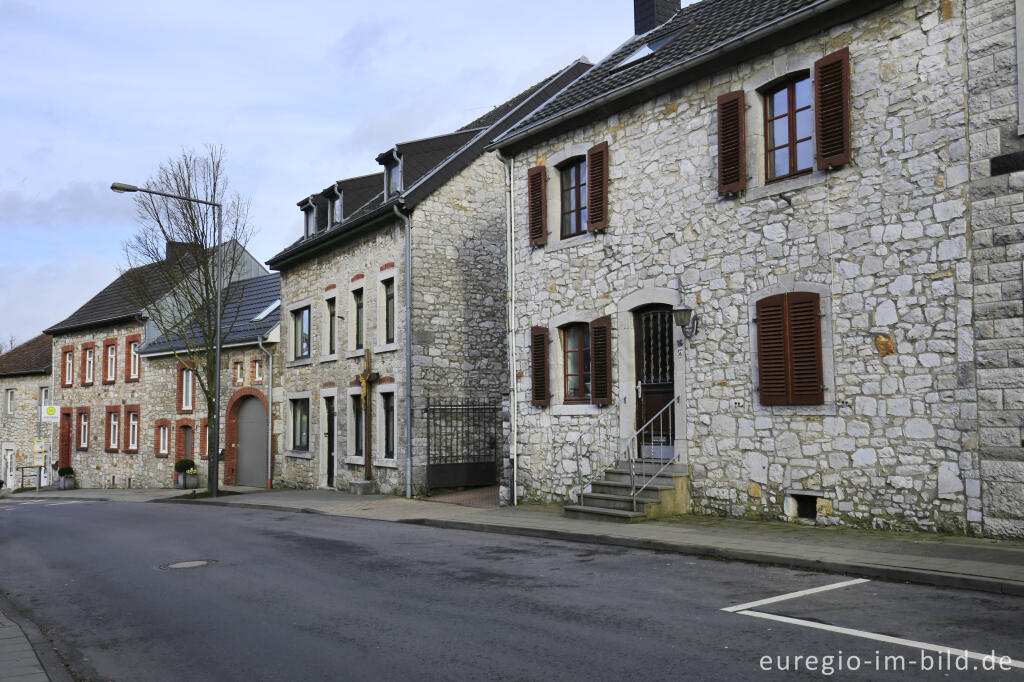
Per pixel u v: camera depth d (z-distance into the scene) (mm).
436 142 22453
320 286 24875
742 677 5277
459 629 6762
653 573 8820
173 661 6344
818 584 7969
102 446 37562
